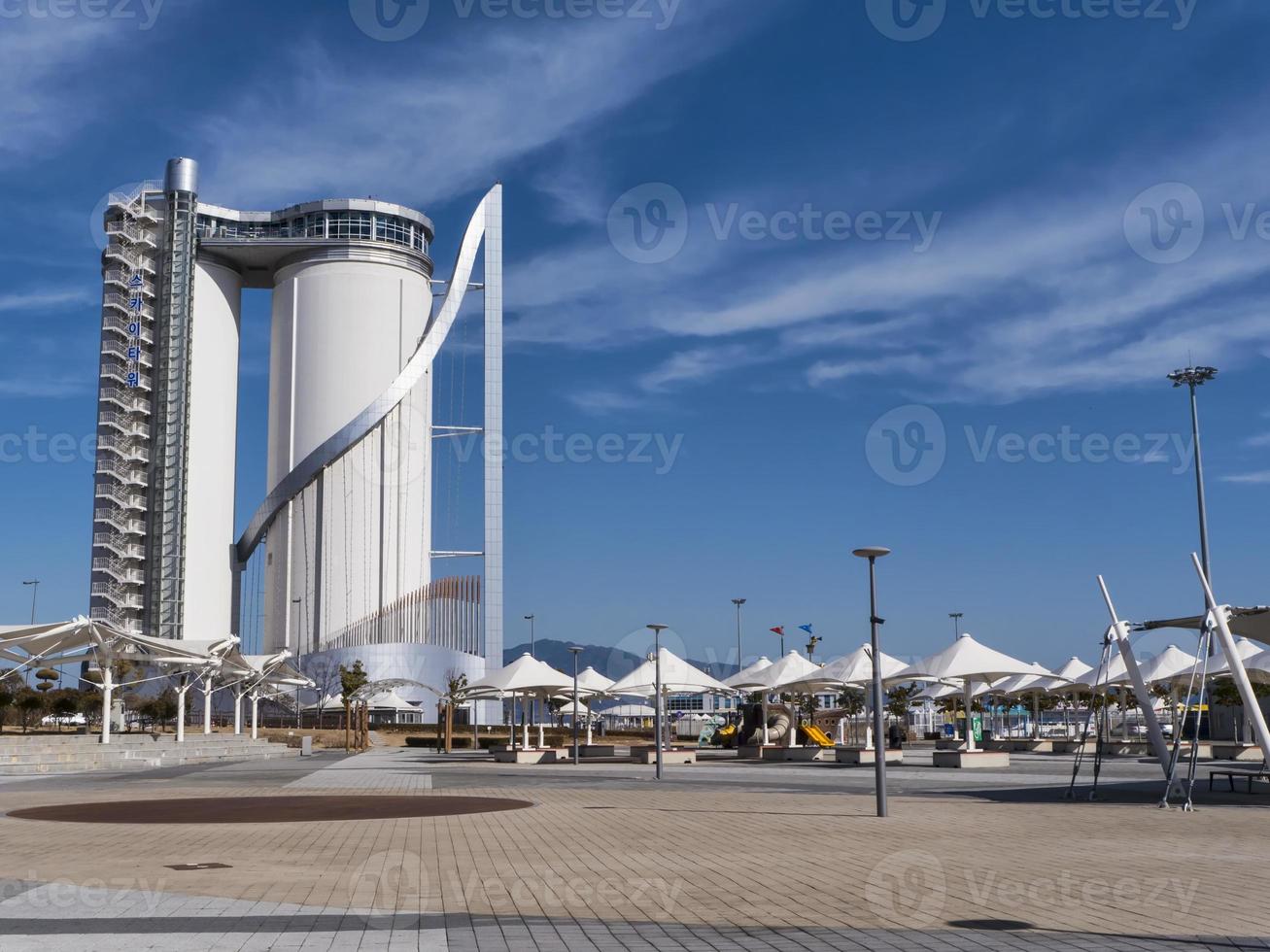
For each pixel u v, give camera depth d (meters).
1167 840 15.33
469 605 114.25
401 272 134.25
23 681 74.62
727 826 17.95
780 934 9.20
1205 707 59.56
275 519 126.44
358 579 123.69
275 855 14.45
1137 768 35.44
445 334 123.94
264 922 9.77
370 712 103.38
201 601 129.12
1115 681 47.06
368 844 15.64
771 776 33.50
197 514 129.62
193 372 130.50
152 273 125.12
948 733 74.00
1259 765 37.16
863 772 35.53
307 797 25.23
